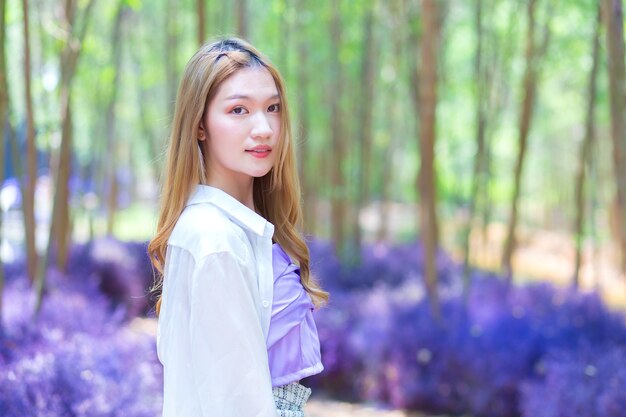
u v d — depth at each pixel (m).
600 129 11.04
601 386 3.57
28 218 4.57
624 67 3.44
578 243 6.58
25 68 4.32
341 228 8.34
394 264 7.96
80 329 3.98
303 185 8.37
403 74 8.76
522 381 4.19
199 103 1.34
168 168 1.38
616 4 3.39
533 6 5.97
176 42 8.20
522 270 10.20
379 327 5.03
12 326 3.62
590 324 4.79
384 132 12.13
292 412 1.31
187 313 1.26
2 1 3.43
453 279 7.02
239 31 6.38
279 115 1.40
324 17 8.03
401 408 4.66
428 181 4.80
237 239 1.27
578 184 6.54
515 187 6.56
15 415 2.68
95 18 7.11
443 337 4.70
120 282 6.82
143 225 13.80
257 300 1.29
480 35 5.34
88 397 2.98
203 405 1.20
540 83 7.56
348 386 4.98
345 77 9.02
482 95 5.29
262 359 1.23
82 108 8.73
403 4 6.18
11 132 4.23
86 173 8.34
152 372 3.80
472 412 4.43
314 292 1.49
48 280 5.03
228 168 1.39
